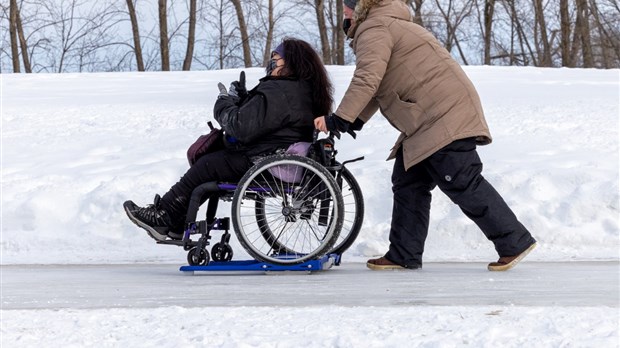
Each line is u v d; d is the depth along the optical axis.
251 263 6.59
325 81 6.47
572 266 6.86
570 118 12.92
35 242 9.17
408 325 3.68
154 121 14.37
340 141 11.93
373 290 5.23
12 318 4.11
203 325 3.78
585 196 8.77
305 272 6.35
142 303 4.79
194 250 6.54
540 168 9.63
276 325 3.75
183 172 10.48
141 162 11.52
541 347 3.20
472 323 3.69
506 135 11.87
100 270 7.13
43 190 10.20
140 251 8.84
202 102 16.50
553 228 8.42
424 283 5.59
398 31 6.27
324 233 6.50
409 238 6.66
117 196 9.80
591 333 3.43
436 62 6.25
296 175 6.29
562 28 42.19
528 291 5.11
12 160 11.98
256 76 21.45
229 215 9.45
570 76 20.16
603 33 42.34
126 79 22.48
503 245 6.40
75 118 14.92
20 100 17.83
